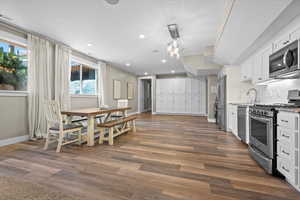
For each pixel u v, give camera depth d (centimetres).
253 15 183
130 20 259
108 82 607
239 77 411
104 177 171
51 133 275
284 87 256
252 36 241
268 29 215
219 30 287
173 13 236
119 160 218
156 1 206
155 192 144
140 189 149
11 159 219
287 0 152
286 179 164
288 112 153
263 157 189
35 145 282
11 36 284
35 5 216
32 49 312
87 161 214
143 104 950
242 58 360
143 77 875
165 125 499
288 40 198
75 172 182
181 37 328
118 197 137
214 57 373
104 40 353
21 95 303
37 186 153
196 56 468
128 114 783
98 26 283
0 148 265
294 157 145
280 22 195
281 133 165
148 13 237
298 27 177
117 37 334
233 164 206
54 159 220
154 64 600
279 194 141
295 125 143
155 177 172
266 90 322
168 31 304
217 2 206
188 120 608
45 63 338
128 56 484
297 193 142
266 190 147
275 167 174
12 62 303
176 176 174
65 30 300
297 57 175
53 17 251
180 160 219
